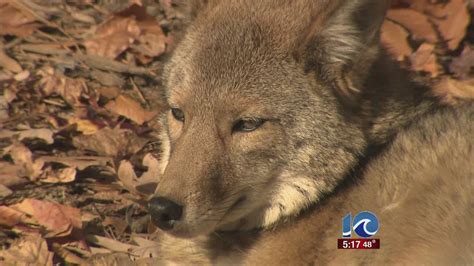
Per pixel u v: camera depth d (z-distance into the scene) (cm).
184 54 1108
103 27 1727
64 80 1583
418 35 1652
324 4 1064
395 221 992
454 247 940
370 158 1058
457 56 1636
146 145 1457
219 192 1037
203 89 1059
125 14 1730
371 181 1037
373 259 995
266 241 1070
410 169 1020
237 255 1095
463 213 956
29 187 1338
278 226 1073
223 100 1048
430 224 966
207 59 1071
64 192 1330
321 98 1052
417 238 966
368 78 1069
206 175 1031
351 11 1033
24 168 1359
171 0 1845
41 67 1650
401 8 1681
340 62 1048
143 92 1619
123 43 1714
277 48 1062
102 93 1591
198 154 1038
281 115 1050
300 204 1060
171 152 1095
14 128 1484
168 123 1120
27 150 1380
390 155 1043
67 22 1795
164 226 1017
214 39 1083
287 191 1064
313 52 1050
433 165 1012
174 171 1031
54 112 1543
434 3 1695
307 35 1051
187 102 1066
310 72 1055
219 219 1045
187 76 1075
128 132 1462
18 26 1752
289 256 1046
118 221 1269
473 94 1484
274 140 1052
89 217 1276
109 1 1875
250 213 1088
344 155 1050
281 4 1095
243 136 1052
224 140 1051
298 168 1056
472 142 1009
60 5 1842
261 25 1077
